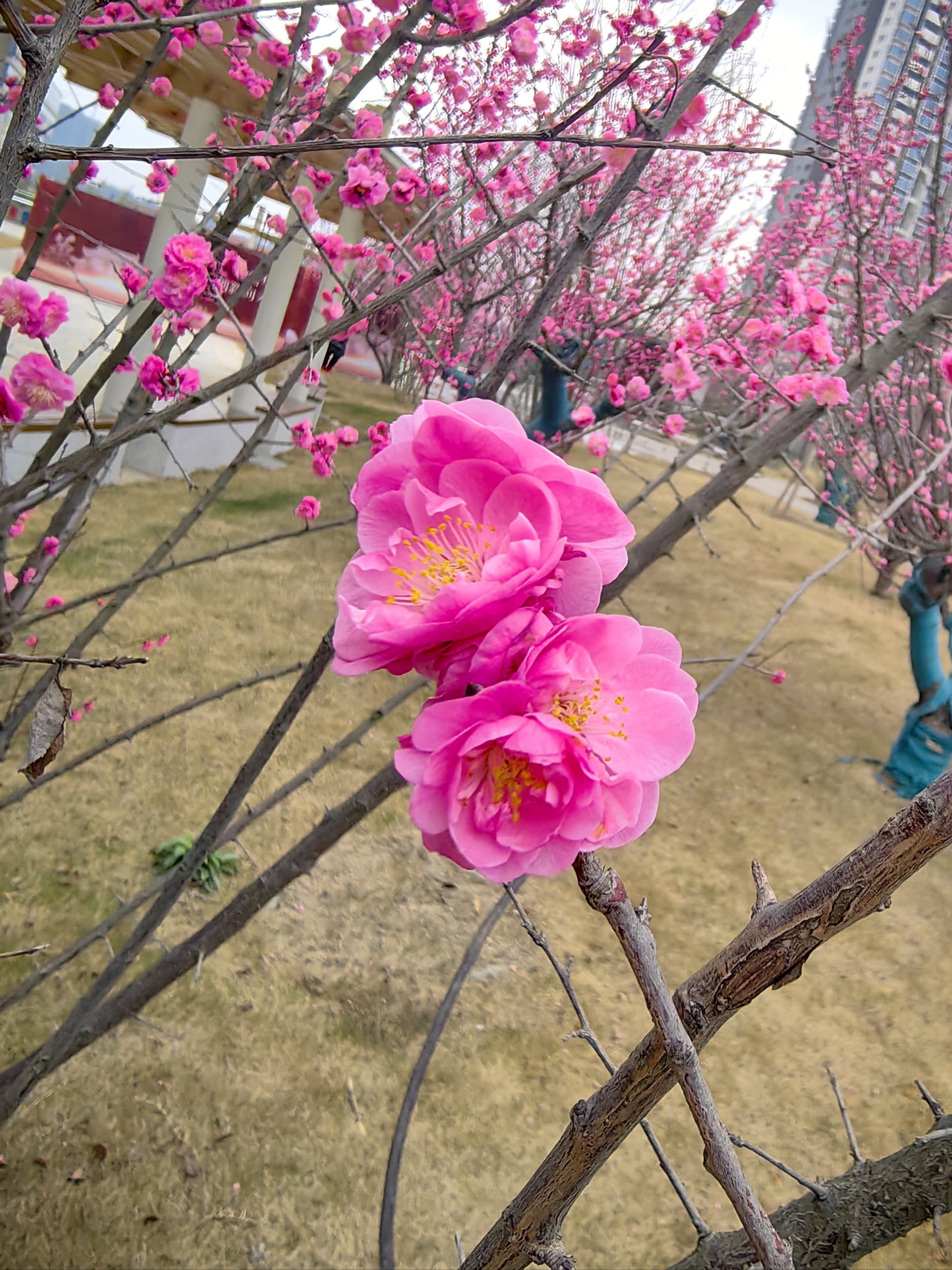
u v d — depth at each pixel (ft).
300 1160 10.62
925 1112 12.73
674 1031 2.12
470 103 11.94
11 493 5.93
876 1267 10.55
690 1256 5.01
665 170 20.79
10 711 7.46
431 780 1.82
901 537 19.60
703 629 27.94
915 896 17.83
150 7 7.94
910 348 9.27
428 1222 10.28
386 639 1.89
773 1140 12.01
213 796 16.02
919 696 20.70
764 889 2.58
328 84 9.13
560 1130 11.72
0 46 15.26
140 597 21.68
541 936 4.38
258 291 30.86
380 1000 13.01
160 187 9.00
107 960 12.46
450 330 18.19
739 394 9.66
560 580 2.00
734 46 9.23
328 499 32.14
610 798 1.93
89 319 32.55
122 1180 10.00
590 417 10.91
